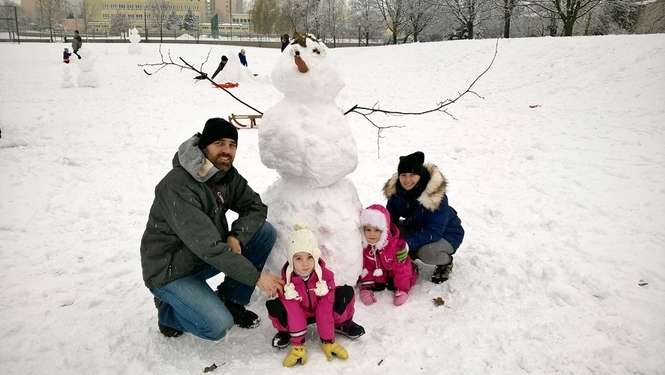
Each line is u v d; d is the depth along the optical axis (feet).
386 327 10.12
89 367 9.08
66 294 11.76
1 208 17.92
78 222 16.75
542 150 26.61
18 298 11.55
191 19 242.99
